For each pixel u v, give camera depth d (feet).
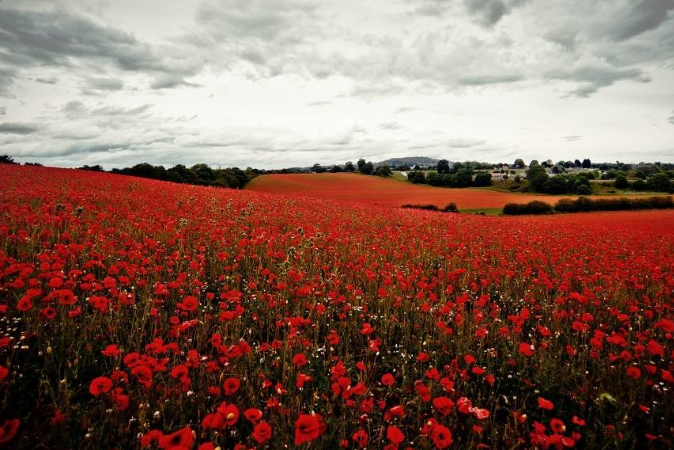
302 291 17.29
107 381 8.96
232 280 20.51
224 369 12.34
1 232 22.26
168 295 18.53
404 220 62.34
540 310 21.58
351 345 16.90
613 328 19.42
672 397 12.03
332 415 11.12
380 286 23.04
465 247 38.45
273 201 73.87
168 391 10.98
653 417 11.62
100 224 30.91
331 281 21.33
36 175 86.58
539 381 13.84
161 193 66.80
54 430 9.19
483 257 32.14
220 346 11.50
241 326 16.33
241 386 12.17
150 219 34.83
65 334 13.30
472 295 23.38
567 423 12.08
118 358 12.10
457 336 16.62
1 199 40.42
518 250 39.32
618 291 23.12
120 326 14.70
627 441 10.94
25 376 11.34
